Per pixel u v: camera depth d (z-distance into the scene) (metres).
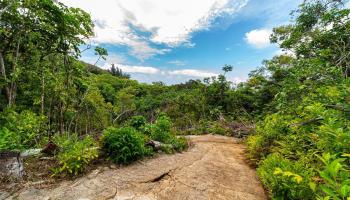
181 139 9.80
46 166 5.04
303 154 4.92
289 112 5.69
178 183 5.14
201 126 18.95
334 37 10.73
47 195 4.04
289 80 6.02
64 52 12.08
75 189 4.34
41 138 8.38
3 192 3.97
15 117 7.23
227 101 29.52
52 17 11.37
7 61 12.02
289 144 5.78
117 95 35.97
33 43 12.09
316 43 12.04
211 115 26.59
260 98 26.70
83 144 5.73
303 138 5.09
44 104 12.52
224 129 16.58
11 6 9.83
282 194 4.01
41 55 12.11
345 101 3.27
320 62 5.72
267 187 5.03
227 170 6.57
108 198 4.11
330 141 3.02
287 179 4.00
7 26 10.77
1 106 11.02
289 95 5.86
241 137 14.53
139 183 4.89
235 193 4.89
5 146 5.50
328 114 3.21
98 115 20.25
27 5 10.14
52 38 12.00
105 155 5.98
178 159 7.24
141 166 5.98
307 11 13.62
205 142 11.91
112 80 55.66
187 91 42.81
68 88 11.98
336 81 5.07
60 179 4.69
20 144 6.13
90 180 4.76
